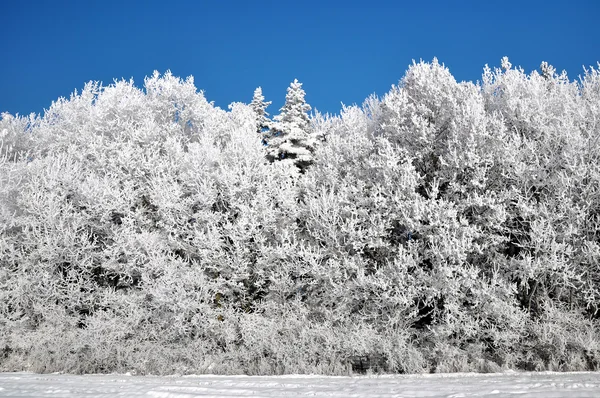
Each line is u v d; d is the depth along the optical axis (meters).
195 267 13.99
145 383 8.02
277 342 11.72
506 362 10.05
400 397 5.48
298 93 24.12
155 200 14.83
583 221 11.58
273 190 15.05
